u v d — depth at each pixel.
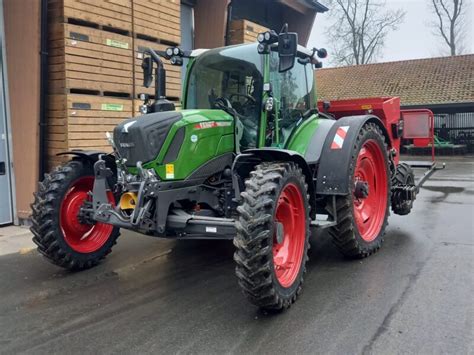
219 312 3.61
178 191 3.86
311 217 4.27
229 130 4.26
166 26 7.66
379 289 3.98
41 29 6.09
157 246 5.51
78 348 3.08
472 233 5.77
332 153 4.52
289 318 3.46
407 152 19.84
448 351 2.93
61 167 4.56
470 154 19.83
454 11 32.66
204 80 4.75
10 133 6.45
